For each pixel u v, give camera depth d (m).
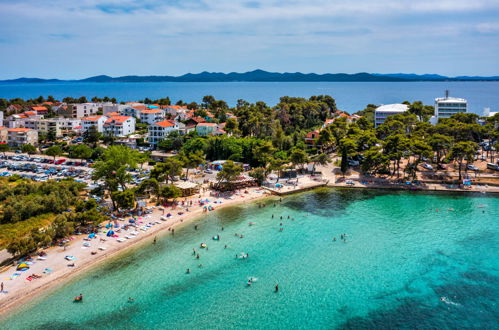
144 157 173.62
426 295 76.38
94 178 130.12
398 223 113.88
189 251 95.00
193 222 114.19
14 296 73.25
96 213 103.56
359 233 106.62
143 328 66.50
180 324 67.62
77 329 65.75
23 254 87.50
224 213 122.62
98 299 74.31
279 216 120.31
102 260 89.19
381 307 72.81
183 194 137.12
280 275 84.06
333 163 183.12
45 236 89.94
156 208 123.12
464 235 104.56
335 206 130.25
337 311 71.62
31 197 113.62
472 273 84.44
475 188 144.88
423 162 171.38
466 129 175.38
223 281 81.56
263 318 69.56
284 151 195.00
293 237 104.00
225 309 72.00
